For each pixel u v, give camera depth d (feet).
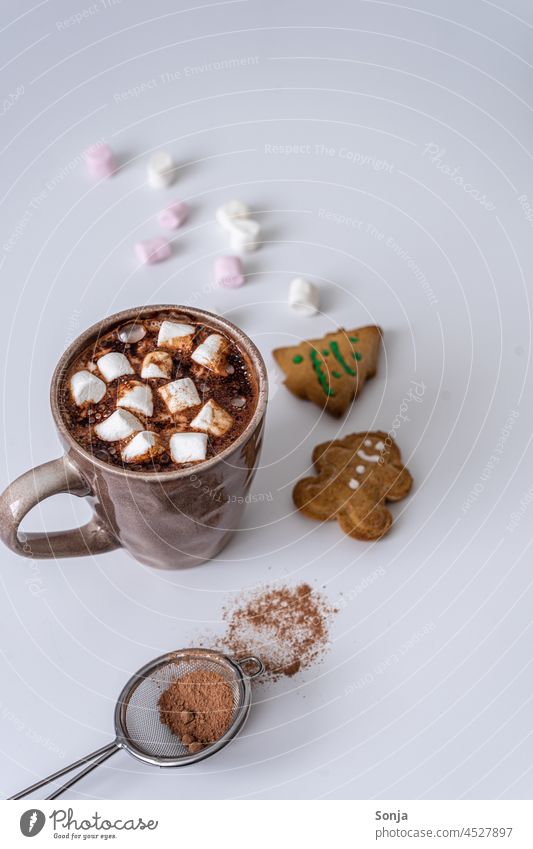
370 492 1.87
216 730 1.69
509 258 2.15
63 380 1.68
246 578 1.85
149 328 1.74
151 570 1.85
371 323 2.07
